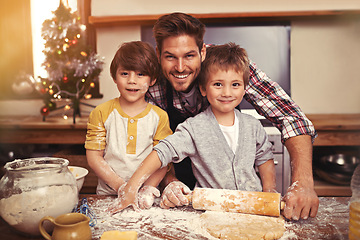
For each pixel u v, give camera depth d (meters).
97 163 1.10
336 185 2.35
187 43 1.06
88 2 2.94
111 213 0.89
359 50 2.91
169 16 1.11
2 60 3.10
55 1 3.04
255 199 0.87
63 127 2.56
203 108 1.26
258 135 1.14
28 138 2.61
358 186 0.79
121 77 1.09
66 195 0.77
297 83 2.96
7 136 2.60
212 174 1.09
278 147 2.29
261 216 0.86
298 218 0.84
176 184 0.99
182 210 0.92
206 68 1.08
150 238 0.75
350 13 2.71
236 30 2.89
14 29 3.08
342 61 2.94
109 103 1.16
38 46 3.11
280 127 1.20
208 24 2.89
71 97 2.65
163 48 1.09
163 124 1.16
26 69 3.13
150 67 1.10
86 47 2.59
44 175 0.77
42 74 3.14
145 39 2.91
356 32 2.89
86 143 1.13
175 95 1.25
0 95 3.08
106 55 2.95
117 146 1.12
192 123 1.11
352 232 0.72
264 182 1.12
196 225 0.81
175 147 1.03
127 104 1.15
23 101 3.09
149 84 1.14
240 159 1.10
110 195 1.02
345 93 2.97
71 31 2.50
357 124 2.38
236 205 0.88
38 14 3.07
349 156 2.61
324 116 2.85
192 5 2.90
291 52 2.93
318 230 0.79
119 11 2.93
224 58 1.06
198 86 1.20
